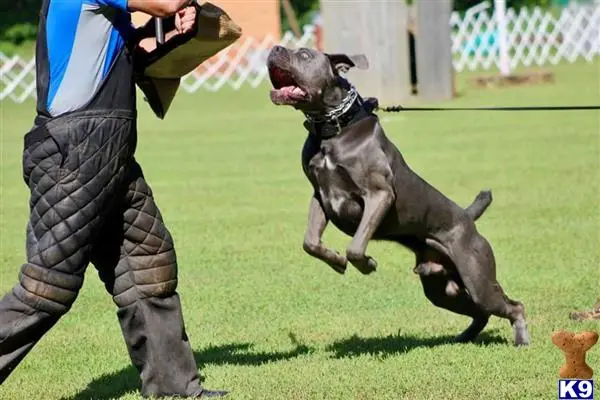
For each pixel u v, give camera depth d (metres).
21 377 8.62
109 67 7.05
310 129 8.51
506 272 12.32
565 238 14.14
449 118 28.17
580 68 40.50
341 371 8.44
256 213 16.47
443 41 31.06
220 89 38.75
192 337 9.90
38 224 7.01
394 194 8.52
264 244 14.23
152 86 7.79
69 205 6.96
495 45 42.22
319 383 8.08
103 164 7.04
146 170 21.17
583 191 17.66
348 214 8.58
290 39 42.22
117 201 7.28
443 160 21.28
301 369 8.51
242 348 9.48
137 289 7.50
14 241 14.73
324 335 9.92
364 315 10.64
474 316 9.48
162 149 24.33
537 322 10.07
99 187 7.04
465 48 42.00
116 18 7.05
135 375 8.60
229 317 10.63
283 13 50.84
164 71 7.64
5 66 35.81
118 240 7.47
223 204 17.30
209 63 39.91
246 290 11.76
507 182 18.64
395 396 7.73
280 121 29.36
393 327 10.16
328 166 8.44
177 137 26.52
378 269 12.76
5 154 23.58
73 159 6.96
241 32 7.52
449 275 9.20
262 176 20.14
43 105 7.03
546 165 20.39
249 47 41.47
